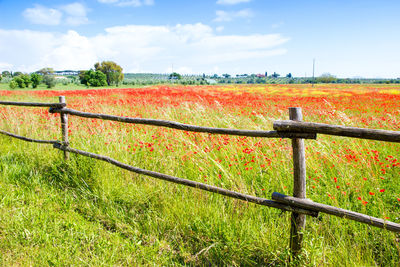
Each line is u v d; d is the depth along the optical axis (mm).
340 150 3918
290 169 3461
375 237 2396
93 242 2518
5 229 2617
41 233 2566
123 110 8258
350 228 2492
